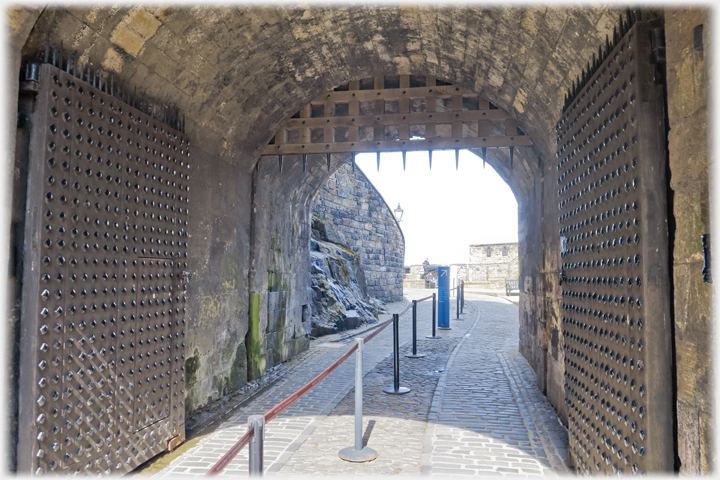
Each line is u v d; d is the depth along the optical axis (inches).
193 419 192.4
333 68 229.9
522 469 142.6
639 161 91.6
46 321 109.6
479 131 233.1
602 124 115.2
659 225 88.9
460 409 207.0
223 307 226.2
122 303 137.5
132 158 144.3
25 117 110.8
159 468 145.2
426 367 298.7
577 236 137.1
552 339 209.8
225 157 227.6
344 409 208.8
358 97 250.8
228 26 166.1
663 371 86.4
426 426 184.7
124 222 139.7
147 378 148.4
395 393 233.1
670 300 87.6
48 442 108.5
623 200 100.5
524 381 255.8
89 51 130.3
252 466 81.4
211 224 214.1
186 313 191.3
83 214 122.6
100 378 126.6
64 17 117.1
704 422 75.1
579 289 133.5
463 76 218.1
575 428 136.5
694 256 79.0
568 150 147.5
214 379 217.0
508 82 193.9
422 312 673.6
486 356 334.6
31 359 106.0
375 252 813.9
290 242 336.5
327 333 445.1
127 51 141.6
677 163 84.1
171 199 167.3
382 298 826.8
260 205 272.2
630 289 95.8
